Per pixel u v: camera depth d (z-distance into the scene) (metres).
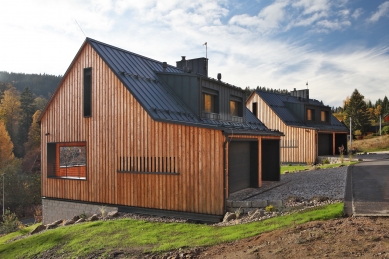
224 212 10.74
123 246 8.14
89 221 11.69
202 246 7.32
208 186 11.06
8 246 10.41
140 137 12.68
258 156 14.92
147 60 16.39
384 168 16.47
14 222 16.95
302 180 15.87
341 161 22.98
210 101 15.17
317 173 17.64
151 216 12.19
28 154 50.53
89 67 14.26
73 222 12.31
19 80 100.75
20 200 35.75
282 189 13.88
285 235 6.82
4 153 44.38
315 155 26.33
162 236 8.70
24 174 40.97
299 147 27.25
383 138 44.53
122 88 13.18
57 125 15.38
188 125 11.45
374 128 59.22
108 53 14.16
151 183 12.34
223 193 10.77
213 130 11.01
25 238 11.18
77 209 14.55
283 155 28.12
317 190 12.30
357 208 8.22
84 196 14.31
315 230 6.73
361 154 30.73
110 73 13.55
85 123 14.37
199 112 13.80
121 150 13.20
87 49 14.38
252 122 19.19
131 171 12.82
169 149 11.95
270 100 30.52
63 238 9.73
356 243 5.66
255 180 14.88
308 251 5.64
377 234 5.97
